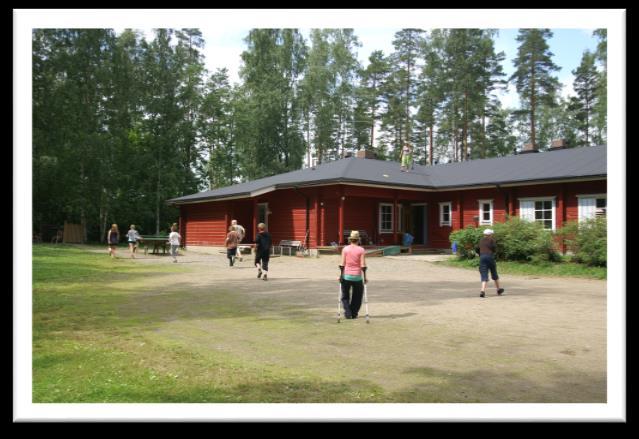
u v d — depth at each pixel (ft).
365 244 81.41
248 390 15.94
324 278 49.78
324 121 149.07
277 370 18.12
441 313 29.91
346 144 173.78
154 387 16.21
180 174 132.87
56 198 110.11
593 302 34.19
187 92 133.90
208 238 96.58
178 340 22.84
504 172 80.89
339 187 74.43
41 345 21.67
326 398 15.23
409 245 82.64
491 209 79.15
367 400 15.07
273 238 87.35
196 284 44.45
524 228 61.36
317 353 20.58
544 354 20.36
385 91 159.43
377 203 87.15
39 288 40.57
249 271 56.80
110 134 117.70
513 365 18.81
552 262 58.08
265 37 141.79
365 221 85.46
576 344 21.99
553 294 38.40
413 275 53.93
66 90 105.40
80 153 107.45
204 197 93.66
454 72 136.46
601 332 24.43
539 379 17.16
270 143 144.56
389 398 15.25
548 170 73.51
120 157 123.24
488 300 35.19
